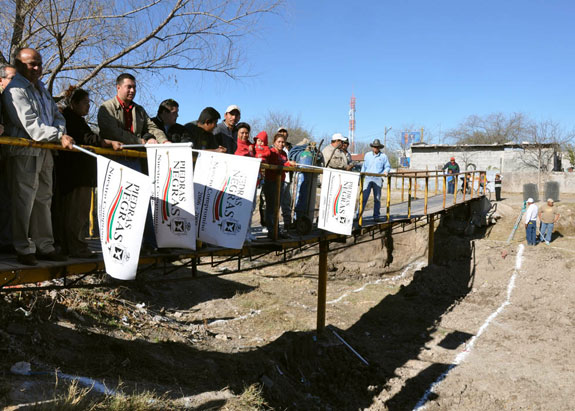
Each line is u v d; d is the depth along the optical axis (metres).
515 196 26.78
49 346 6.26
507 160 37.16
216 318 11.01
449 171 23.58
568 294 13.81
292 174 8.17
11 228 4.59
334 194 7.91
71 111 4.60
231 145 6.79
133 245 4.07
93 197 6.20
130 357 6.70
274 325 10.75
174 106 5.93
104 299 9.34
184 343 8.55
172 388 6.03
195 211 5.16
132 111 5.09
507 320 12.72
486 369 9.82
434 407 8.27
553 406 8.29
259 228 9.92
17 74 3.94
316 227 9.34
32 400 4.55
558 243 17.08
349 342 10.47
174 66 9.54
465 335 11.77
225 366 7.42
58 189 4.79
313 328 10.81
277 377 7.72
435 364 10.05
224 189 5.26
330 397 8.24
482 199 19.52
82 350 6.57
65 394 4.88
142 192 4.08
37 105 3.99
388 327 12.20
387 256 16.86
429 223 16.08
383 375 9.36
